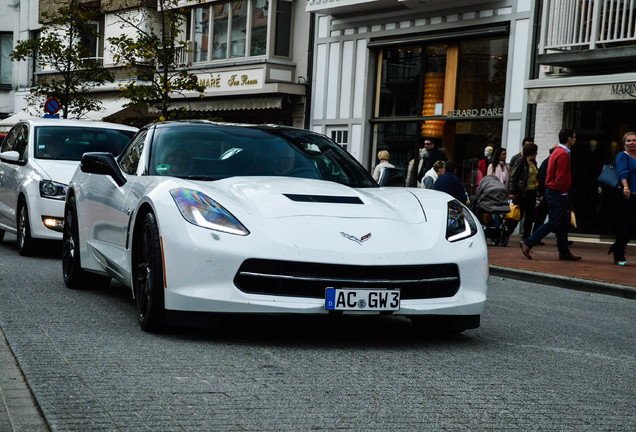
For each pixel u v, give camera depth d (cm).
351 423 348
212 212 507
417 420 357
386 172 641
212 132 636
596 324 692
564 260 1234
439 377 441
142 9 2861
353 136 2297
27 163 1071
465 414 369
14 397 373
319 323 595
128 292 732
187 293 496
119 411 353
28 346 479
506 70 1877
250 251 488
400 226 522
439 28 2036
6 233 1416
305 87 2438
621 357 532
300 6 2466
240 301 488
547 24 1708
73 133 1124
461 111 1989
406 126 2155
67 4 2366
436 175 1677
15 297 672
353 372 445
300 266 488
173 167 593
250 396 386
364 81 2256
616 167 1177
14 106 3750
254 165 607
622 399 413
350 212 524
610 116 1662
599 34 1633
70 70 2391
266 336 538
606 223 1672
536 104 1792
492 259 1233
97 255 668
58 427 327
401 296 505
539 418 368
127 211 588
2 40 3781
